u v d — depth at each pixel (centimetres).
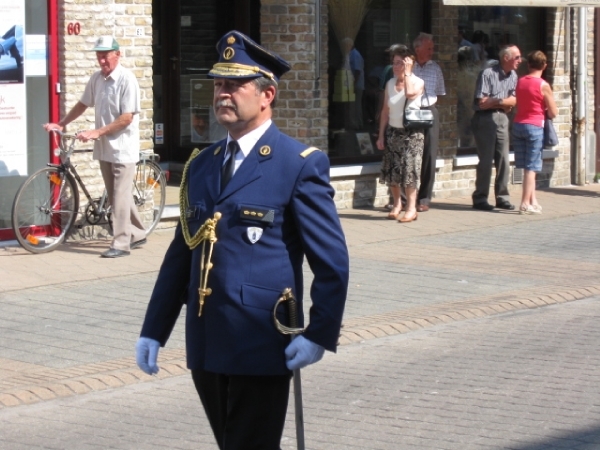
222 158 525
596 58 2066
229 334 507
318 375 870
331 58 1700
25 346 930
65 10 1348
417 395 814
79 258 1286
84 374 849
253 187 510
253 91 509
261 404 517
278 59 515
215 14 1786
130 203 1307
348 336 973
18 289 1133
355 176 1703
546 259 1359
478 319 1059
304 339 502
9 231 1359
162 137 1831
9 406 779
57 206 1326
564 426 741
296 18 1592
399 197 1622
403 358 919
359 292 1162
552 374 869
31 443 708
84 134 1257
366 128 1750
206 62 1805
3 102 1337
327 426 744
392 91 1573
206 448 701
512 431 730
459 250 1410
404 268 1291
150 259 1295
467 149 1889
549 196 1909
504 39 1925
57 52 1365
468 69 1873
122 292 1130
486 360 911
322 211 507
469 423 748
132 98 1276
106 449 697
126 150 1286
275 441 523
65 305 1073
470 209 1739
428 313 1066
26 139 1366
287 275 509
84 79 1377
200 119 1819
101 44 1265
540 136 1684
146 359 539
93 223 1358
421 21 1795
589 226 1614
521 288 1191
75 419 757
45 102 1373
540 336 993
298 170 509
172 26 1808
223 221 512
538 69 1675
